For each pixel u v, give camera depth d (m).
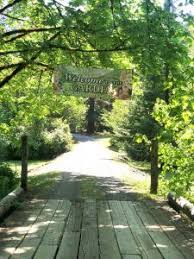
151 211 11.50
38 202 12.45
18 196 12.73
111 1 11.72
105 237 8.52
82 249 7.62
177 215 11.00
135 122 32.75
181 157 12.25
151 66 11.31
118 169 26.33
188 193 12.71
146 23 11.20
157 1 12.65
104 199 13.40
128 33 11.25
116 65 13.85
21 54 12.41
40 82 19.34
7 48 16.22
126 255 7.32
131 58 13.05
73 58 14.10
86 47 13.58
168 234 8.88
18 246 7.72
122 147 37.00
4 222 9.67
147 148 34.03
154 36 11.11
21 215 10.51
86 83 12.85
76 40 12.59
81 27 11.66
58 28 12.26
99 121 87.38
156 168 15.17
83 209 11.55
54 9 12.27
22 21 16.73
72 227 9.33
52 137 42.53
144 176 23.75
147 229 9.32
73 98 20.56
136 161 35.84
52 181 17.98
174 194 12.39
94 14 11.74
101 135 78.75
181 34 11.20
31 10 15.70
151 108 30.44
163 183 14.84
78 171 24.23
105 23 11.73
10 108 19.83
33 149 41.44
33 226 9.34
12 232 8.77
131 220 10.23
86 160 33.88
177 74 11.20
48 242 8.03
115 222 9.96
